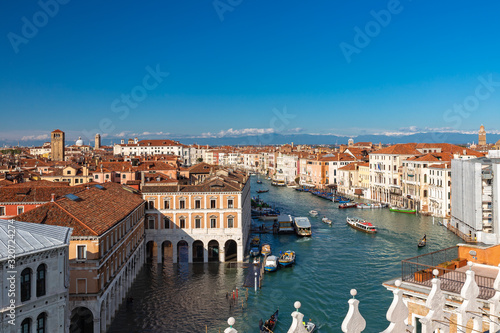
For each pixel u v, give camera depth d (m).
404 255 72.81
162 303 52.62
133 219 59.88
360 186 169.50
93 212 47.12
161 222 69.69
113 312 47.91
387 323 44.50
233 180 84.56
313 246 81.31
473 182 83.94
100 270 41.66
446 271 22.70
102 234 41.56
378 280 59.31
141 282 60.53
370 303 50.44
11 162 156.12
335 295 54.06
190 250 69.75
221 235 69.81
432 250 76.19
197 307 51.25
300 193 179.00
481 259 24.11
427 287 20.30
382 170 151.12
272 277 62.19
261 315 48.81
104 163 127.50
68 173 112.56
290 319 47.25
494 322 15.39
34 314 28.61
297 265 68.19
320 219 112.06
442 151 146.38
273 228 98.00
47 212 42.62
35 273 28.75
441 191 114.62
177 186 70.94
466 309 14.87
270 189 197.00
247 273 64.38
